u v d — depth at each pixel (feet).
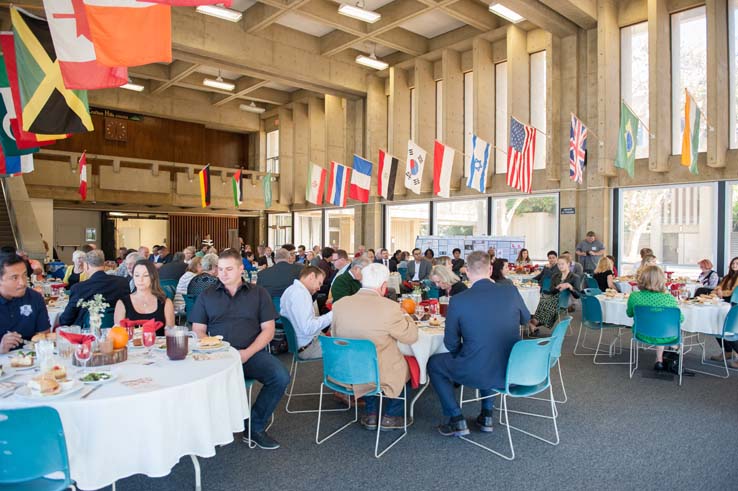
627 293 21.53
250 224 71.20
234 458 10.69
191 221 66.08
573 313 30.89
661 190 33.58
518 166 32.07
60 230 56.34
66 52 14.25
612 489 9.44
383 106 50.29
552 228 38.68
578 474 10.04
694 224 32.19
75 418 6.73
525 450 11.17
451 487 9.50
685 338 23.50
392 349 11.43
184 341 8.86
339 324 11.70
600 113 33.96
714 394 15.16
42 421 6.13
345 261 22.52
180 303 21.12
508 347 11.19
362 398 14.29
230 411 8.55
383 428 12.30
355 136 52.90
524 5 32.55
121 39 12.66
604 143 33.88
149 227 63.41
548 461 10.63
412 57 45.88
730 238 30.71
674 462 10.57
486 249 38.60
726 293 21.68
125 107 56.13
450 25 42.09
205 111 61.98
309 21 42.06
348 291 17.01
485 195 42.78
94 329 9.11
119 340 8.79
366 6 38.17
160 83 54.13
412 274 33.04
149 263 11.48
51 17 14.17
